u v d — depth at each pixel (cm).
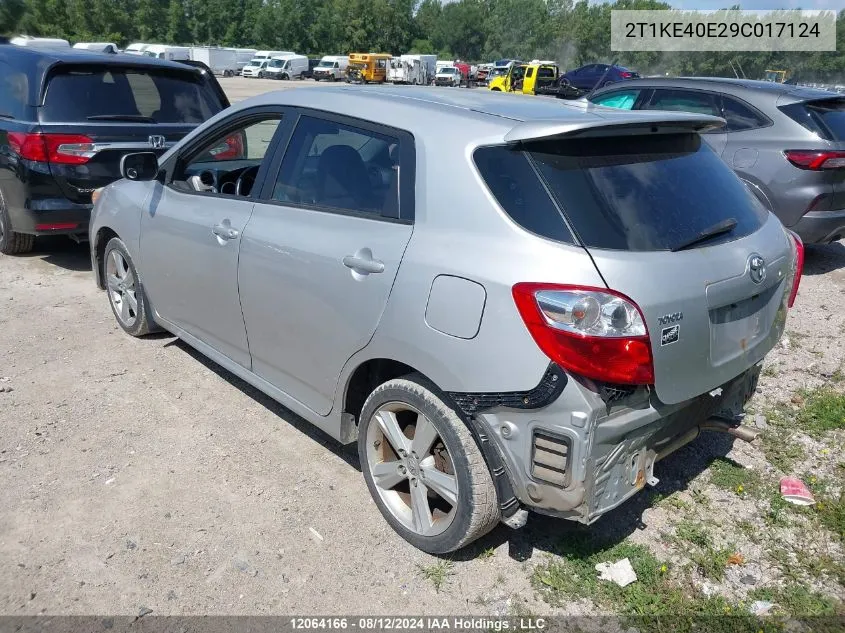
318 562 288
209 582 275
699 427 293
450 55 11025
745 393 313
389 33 11006
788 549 303
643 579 282
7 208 631
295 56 6272
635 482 261
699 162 300
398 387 285
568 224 243
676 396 253
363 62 5991
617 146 273
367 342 291
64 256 697
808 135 637
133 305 482
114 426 382
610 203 252
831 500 335
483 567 288
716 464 363
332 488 336
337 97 333
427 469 285
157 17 9738
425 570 285
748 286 275
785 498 335
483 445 258
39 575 274
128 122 632
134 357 468
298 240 322
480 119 277
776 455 373
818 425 402
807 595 277
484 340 248
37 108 593
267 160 355
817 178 633
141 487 330
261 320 352
